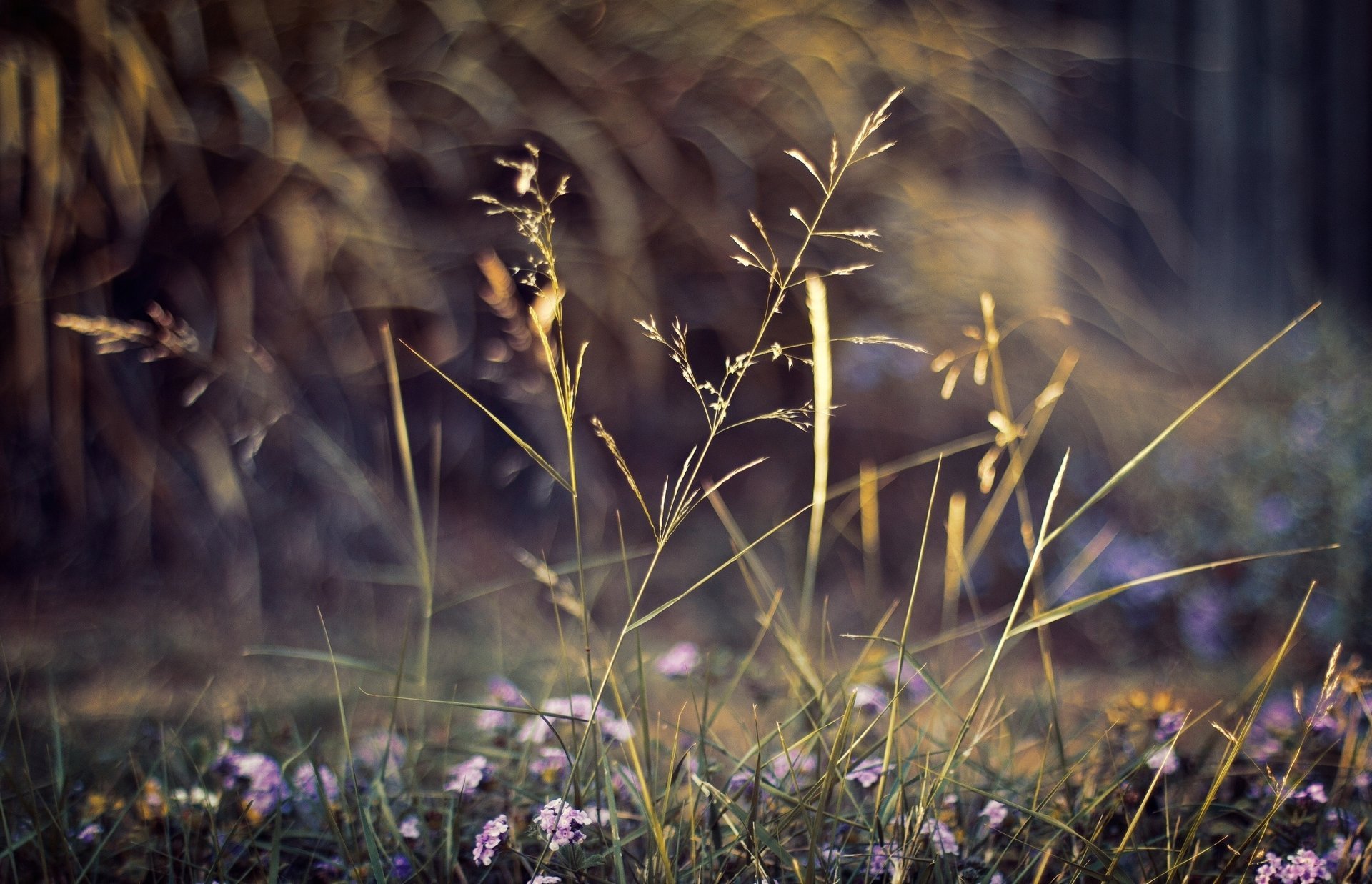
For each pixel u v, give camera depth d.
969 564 1.84
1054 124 4.65
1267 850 1.70
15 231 2.73
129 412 2.90
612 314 3.20
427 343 3.09
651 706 2.05
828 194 1.64
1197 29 6.17
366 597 2.86
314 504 2.98
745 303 3.44
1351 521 2.97
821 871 1.62
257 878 1.69
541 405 3.16
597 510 3.20
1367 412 3.22
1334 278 6.34
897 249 3.56
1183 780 1.75
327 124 3.01
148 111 2.78
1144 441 3.61
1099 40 5.99
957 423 3.61
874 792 1.75
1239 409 3.70
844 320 3.49
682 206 3.34
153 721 2.03
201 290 2.91
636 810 1.72
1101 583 3.22
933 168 3.81
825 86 3.46
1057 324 3.76
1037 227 3.95
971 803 1.74
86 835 1.70
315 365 3.03
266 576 2.88
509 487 3.20
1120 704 1.87
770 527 3.29
